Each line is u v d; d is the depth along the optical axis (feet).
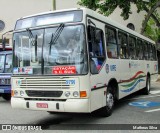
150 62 51.65
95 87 26.35
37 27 27.27
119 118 29.84
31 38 27.22
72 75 24.76
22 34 27.96
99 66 27.61
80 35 25.38
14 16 92.12
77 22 25.67
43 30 26.86
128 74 37.42
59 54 25.71
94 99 26.09
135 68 41.09
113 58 31.71
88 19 26.12
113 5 78.95
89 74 25.03
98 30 28.19
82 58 24.97
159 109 34.99
